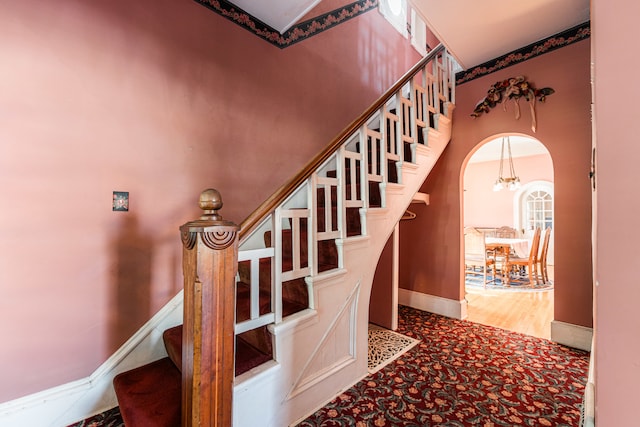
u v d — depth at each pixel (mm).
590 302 2410
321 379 1749
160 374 1668
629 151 549
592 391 880
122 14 1770
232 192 2266
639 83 541
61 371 1574
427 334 2801
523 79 2699
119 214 1753
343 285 1905
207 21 2139
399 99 2420
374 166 2176
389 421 1604
